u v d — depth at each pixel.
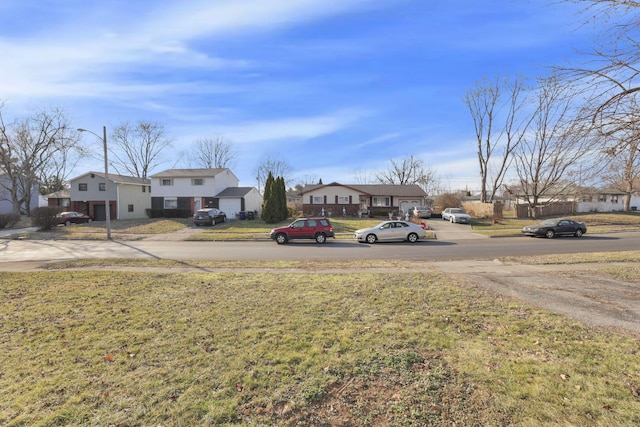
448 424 2.80
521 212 36.38
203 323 5.37
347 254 14.76
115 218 38.56
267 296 7.06
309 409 3.06
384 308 6.07
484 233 23.34
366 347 4.35
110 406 3.15
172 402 3.19
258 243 19.66
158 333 4.97
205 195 39.25
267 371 3.75
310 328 5.08
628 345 4.27
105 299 6.94
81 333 5.01
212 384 3.50
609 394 3.17
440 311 5.83
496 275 9.20
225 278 9.09
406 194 42.88
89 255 15.02
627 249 14.99
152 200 39.69
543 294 6.96
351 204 41.62
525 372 3.61
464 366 3.78
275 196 31.97
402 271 10.14
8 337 4.90
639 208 46.81
